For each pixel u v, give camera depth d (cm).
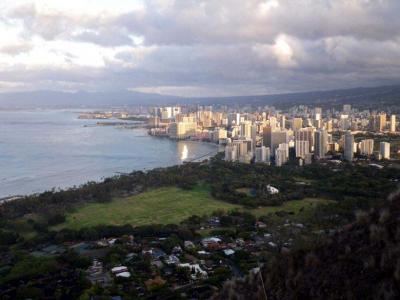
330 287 1780
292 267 2006
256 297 2019
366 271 1728
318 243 2098
